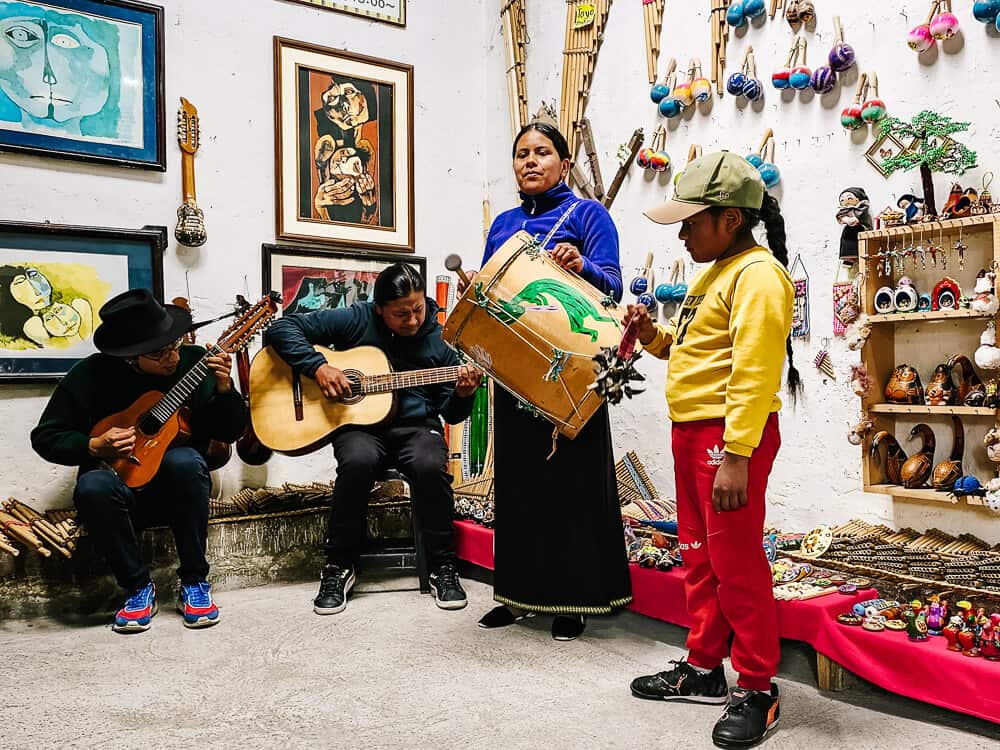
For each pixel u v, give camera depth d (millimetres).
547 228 2637
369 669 2324
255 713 2008
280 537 3381
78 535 2879
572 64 3982
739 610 1856
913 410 2500
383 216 4098
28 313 3215
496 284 2338
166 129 3529
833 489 2906
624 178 3750
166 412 2844
